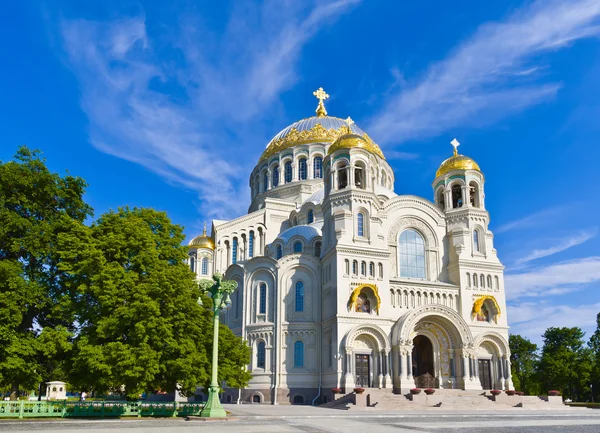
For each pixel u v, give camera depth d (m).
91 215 48.19
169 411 41.81
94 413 40.00
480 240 76.69
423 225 77.12
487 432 30.08
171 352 40.28
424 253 76.38
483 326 71.88
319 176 95.12
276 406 62.53
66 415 39.22
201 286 41.25
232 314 76.38
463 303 72.31
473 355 68.25
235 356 50.47
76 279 41.44
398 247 75.12
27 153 44.06
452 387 68.00
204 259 90.25
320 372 69.00
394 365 65.75
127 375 36.91
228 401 72.19
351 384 63.16
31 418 37.84
